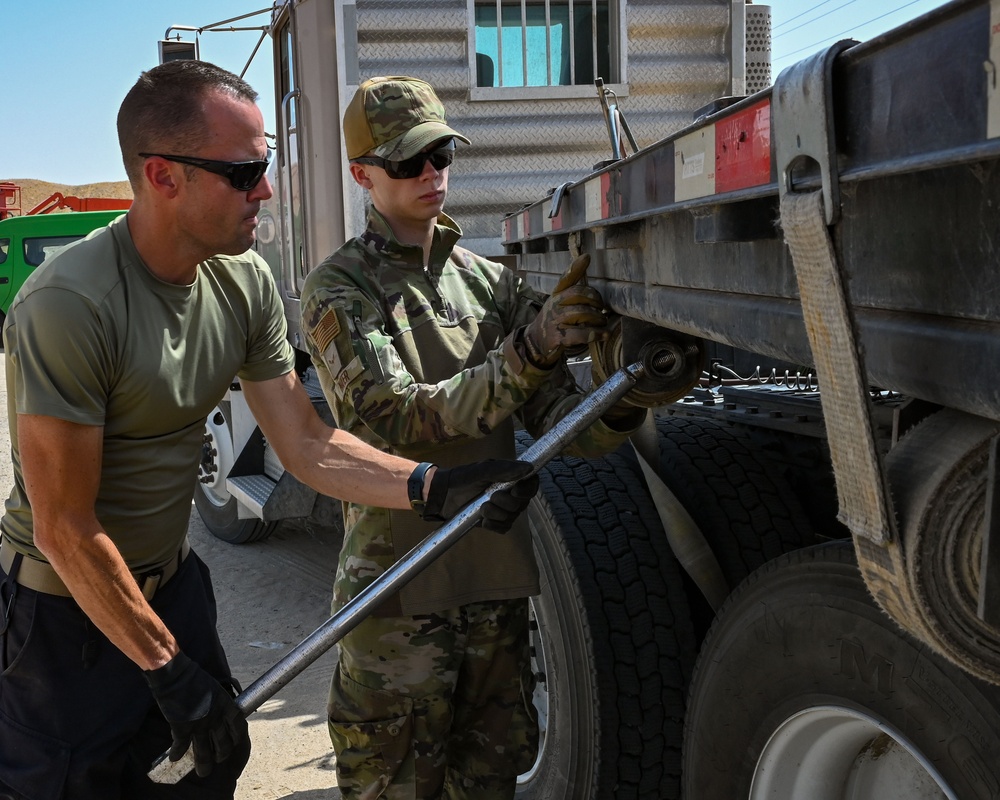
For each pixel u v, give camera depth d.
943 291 0.88
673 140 1.36
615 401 1.62
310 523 5.19
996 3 0.72
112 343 1.52
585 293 1.58
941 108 0.79
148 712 1.71
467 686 1.98
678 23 4.04
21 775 1.65
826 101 0.91
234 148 1.51
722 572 2.10
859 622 1.34
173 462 1.69
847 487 0.99
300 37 3.87
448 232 1.92
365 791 1.93
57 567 1.50
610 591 2.09
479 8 3.92
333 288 1.80
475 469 1.60
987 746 1.17
